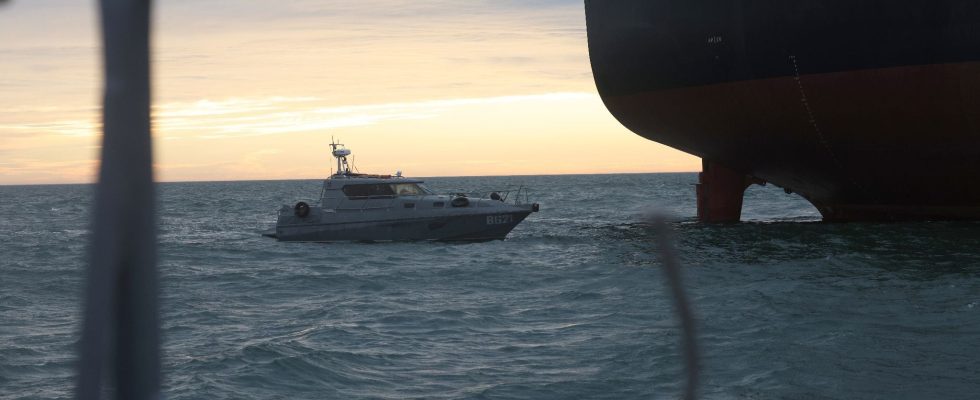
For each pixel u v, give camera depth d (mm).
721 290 16484
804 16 24188
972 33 22109
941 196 26172
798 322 12977
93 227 754
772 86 25391
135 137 759
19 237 37750
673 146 31672
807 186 29547
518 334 13047
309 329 13711
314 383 10141
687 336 856
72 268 23703
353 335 13039
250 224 46594
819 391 9164
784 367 10164
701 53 26781
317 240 28719
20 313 15914
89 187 757
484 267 22391
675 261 846
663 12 27719
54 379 10555
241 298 17922
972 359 10352
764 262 20812
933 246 22500
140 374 768
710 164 34438
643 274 19766
